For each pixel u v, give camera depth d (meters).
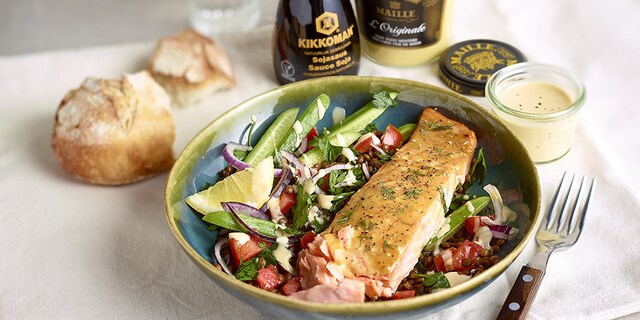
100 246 0.67
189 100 0.77
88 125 0.70
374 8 0.76
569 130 0.70
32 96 0.80
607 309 0.61
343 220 0.61
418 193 0.61
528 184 0.62
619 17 0.84
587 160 0.71
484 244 0.61
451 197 0.63
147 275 0.65
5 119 0.78
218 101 0.78
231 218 0.63
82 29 0.97
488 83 0.71
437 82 0.78
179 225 0.61
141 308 0.63
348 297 0.57
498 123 0.65
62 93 0.80
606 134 0.74
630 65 0.80
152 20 0.98
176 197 0.63
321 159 0.67
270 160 0.65
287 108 0.69
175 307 0.63
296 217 0.63
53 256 0.67
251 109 0.68
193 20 0.91
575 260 0.64
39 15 1.00
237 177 0.64
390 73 0.79
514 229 0.61
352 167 0.66
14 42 0.96
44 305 0.64
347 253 0.59
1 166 0.74
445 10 0.77
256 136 0.68
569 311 0.61
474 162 0.66
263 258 0.61
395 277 0.58
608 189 0.69
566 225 0.66
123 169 0.71
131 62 0.83
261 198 0.64
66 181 0.73
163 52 0.78
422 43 0.77
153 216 0.69
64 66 0.83
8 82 0.81
